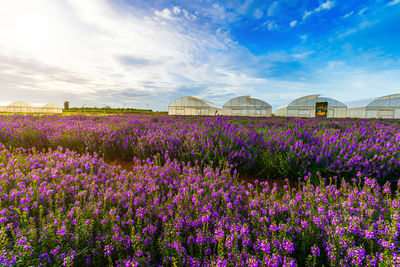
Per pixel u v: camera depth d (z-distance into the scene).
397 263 1.41
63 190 2.78
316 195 2.62
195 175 3.34
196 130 5.58
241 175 4.37
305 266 1.71
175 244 1.75
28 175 3.11
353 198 2.35
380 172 3.67
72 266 1.71
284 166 4.04
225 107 37.69
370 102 34.06
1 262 1.43
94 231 2.08
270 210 2.24
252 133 5.49
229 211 2.20
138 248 1.75
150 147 5.35
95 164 4.09
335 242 1.74
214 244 1.90
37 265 1.53
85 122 9.55
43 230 1.83
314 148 4.25
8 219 2.03
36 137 6.77
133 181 3.37
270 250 1.72
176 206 2.44
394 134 5.80
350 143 4.46
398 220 1.82
